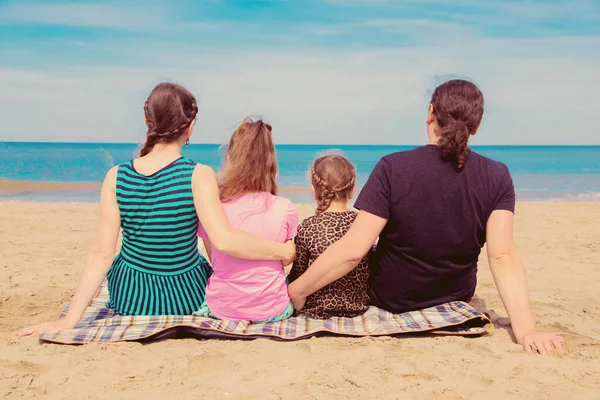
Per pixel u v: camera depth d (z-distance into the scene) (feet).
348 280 11.35
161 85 10.89
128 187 10.44
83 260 20.40
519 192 65.72
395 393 8.18
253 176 10.78
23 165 131.64
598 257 21.99
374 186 10.42
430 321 10.71
